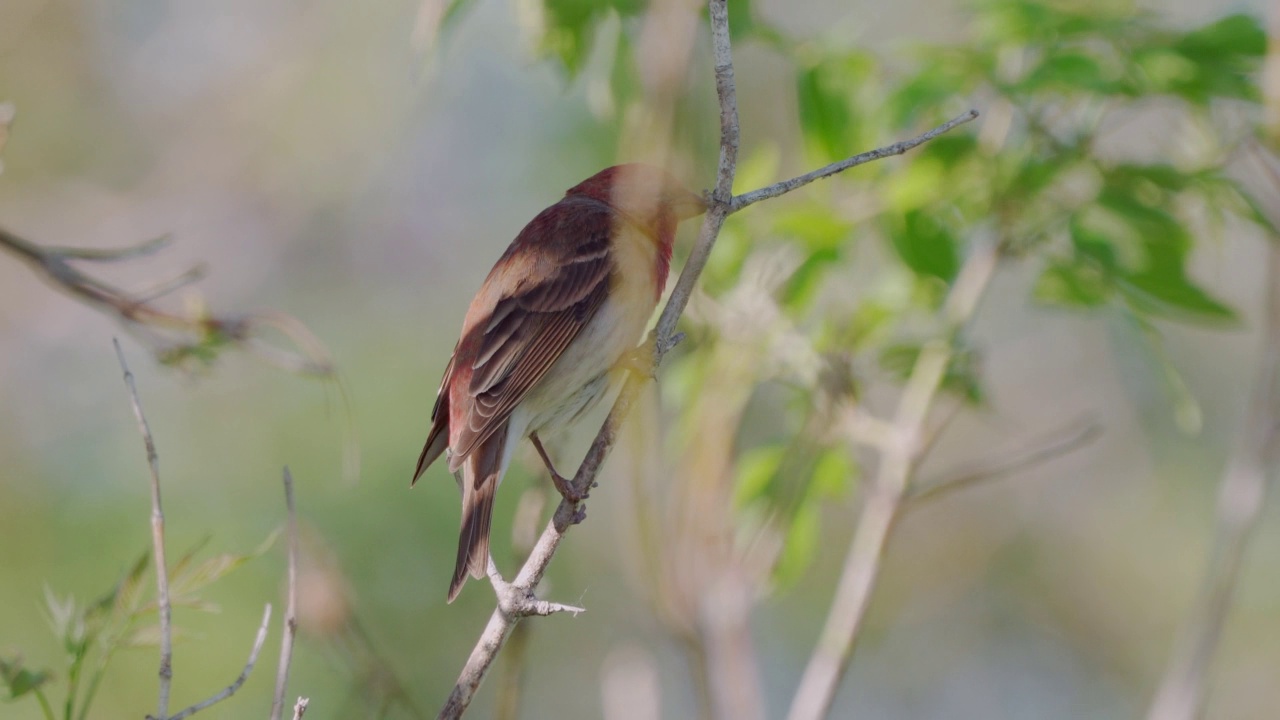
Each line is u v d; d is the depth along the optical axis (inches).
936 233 357.4
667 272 336.8
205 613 483.5
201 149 720.3
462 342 325.7
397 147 695.1
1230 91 324.5
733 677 307.0
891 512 349.1
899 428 355.9
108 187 717.9
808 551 364.2
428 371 601.0
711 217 261.6
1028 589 679.7
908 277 373.7
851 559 353.7
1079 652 668.7
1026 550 684.1
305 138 709.3
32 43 715.4
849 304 382.0
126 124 722.8
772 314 354.3
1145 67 326.3
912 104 338.0
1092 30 331.6
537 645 565.3
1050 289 360.5
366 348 624.1
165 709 208.2
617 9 338.0
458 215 685.9
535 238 332.5
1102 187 341.4
